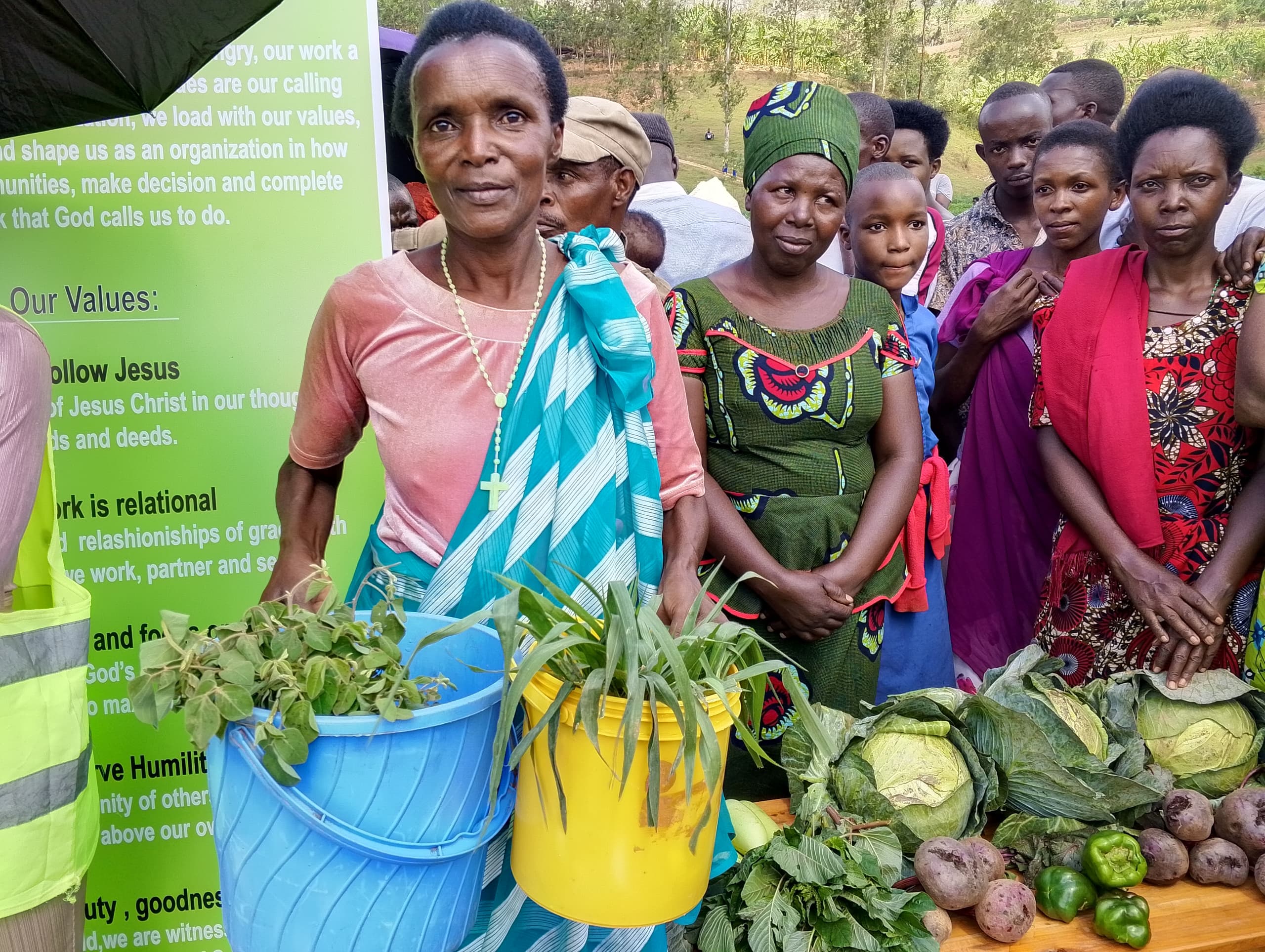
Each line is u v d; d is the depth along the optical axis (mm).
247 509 2250
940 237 3670
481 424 1611
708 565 2338
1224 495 2379
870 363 2338
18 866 1366
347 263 2227
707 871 1316
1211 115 2252
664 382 1730
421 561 1642
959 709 1971
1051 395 2531
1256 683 2211
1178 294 2395
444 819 1191
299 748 1101
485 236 1536
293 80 2152
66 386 2143
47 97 1691
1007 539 3096
